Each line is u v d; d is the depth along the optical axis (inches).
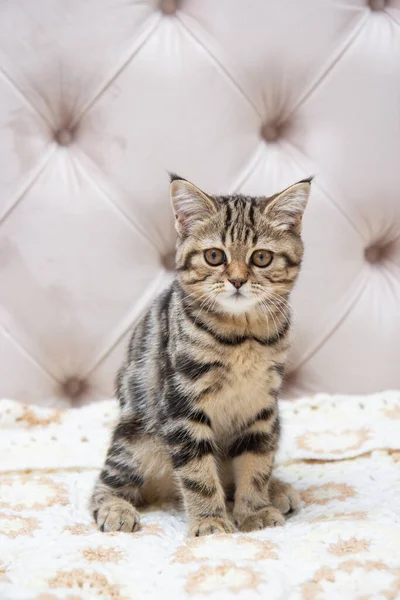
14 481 59.2
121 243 76.9
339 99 77.5
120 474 57.6
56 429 69.5
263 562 42.1
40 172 76.0
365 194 78.1
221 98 76.5
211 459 54.1
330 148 77.8
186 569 41.6
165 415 54.2
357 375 79.7
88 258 76.4
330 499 56.0
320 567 41.5
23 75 75.0
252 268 54.7
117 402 68.1
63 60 75.2
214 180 77.3
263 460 56.0
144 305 77.9
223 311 54.1
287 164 78.4
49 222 75.5
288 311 57.0
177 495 58.3
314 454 63.7
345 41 77.0
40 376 78.2
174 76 75.8
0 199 75.2
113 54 75.3
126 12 75.2
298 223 57.4
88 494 57.9
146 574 42.2
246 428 56.6
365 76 77.2
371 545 44.2
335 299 78.7
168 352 55.0
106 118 75.9
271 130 79.7
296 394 80.3
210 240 55.0
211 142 76.7
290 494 56.5
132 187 76.4
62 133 77.7
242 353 53.3
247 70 76.5
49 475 61.0
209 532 49.7
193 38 76.0
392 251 81.0
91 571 41.3
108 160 76.4
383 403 72.1
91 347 78.0
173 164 76.7
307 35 76.5
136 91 75.7
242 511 54.4
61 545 45.9
